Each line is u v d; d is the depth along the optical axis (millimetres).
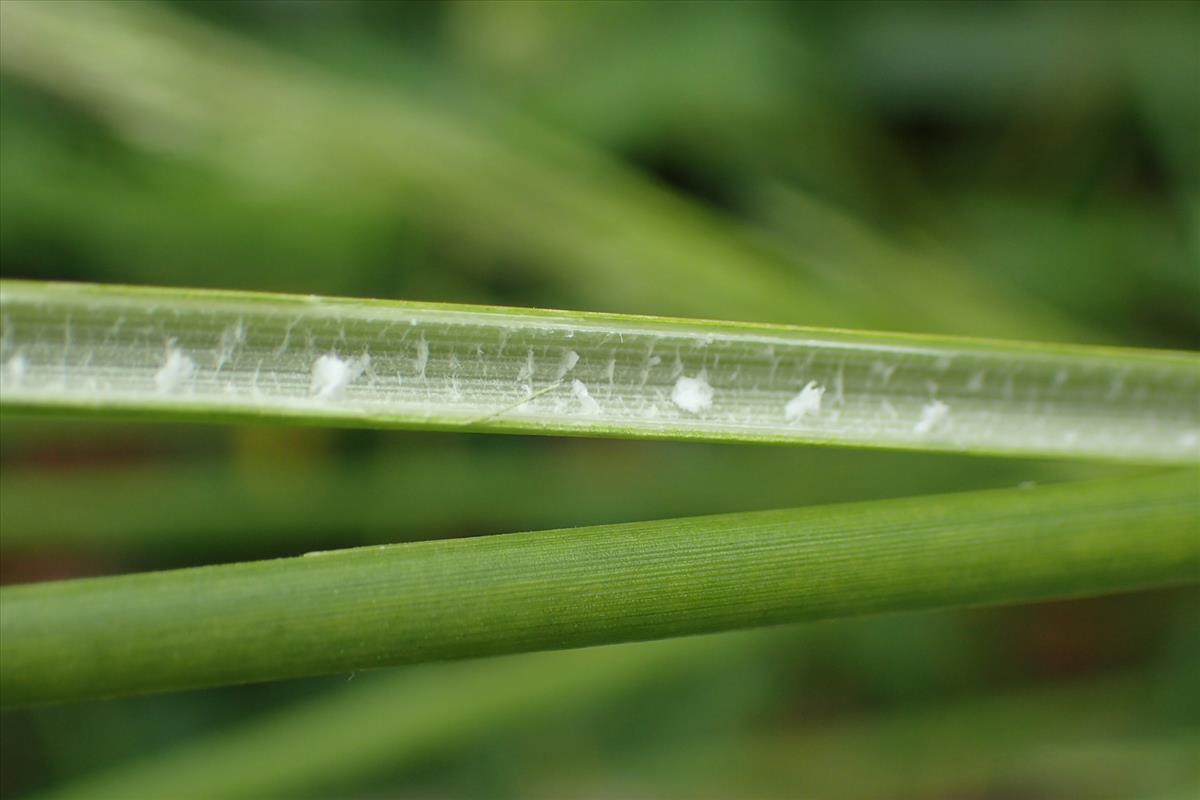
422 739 100
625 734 116
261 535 116
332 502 115
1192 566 64
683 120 123
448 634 60
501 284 121
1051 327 112
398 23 131
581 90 124
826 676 115
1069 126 122
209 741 104
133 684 59
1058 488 64
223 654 60
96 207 114
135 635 59
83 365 60
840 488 114
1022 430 65
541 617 61
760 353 64
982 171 125
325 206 115
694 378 64
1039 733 106
